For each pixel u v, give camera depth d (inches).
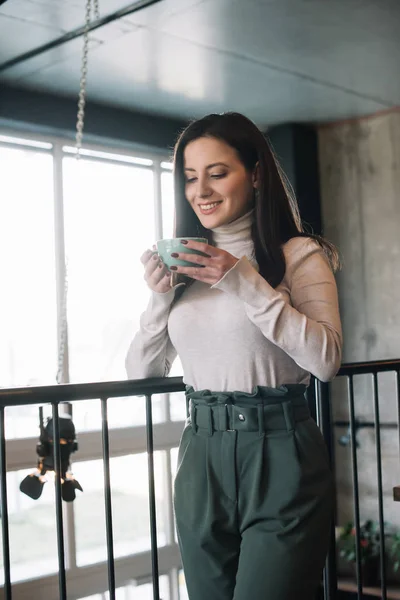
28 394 58.1
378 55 182.9
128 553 212.8
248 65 187.5
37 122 200.4
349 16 158.4
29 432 196.7
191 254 53.2
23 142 202.7
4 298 195.9
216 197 57.6
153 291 58.6
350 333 245.6
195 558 56.7
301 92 211.6
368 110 233.9
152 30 163.5
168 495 222.1
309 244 56.9
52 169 207.8
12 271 197.5
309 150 248.5
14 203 199.2
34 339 200.8
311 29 165.2
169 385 67.0
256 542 53.5
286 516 53.0
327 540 55.4
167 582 219.6
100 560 207.0
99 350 211.9
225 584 56.2
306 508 53.2
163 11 153.3
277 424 53.9
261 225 56.8
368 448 237.0
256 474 53.5
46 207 205.5
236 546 56.4
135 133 221.9
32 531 196.4
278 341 51.8
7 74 188.5
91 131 211.3
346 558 224.4
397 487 82.0
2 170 197.6
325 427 79.1
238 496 54.5
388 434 233.6
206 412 56.1
